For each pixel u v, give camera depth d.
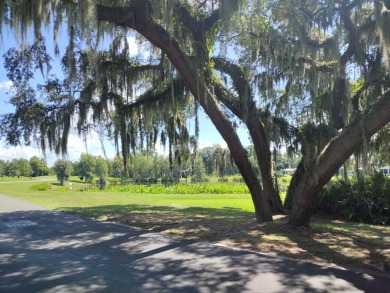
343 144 8.97
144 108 13.95
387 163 17.58
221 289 5.34
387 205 12.48
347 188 13.94
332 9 11.35
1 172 94.69
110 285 5.61
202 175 47.56
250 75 14.08
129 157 15.33
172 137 15.63
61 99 14.55
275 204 14.85
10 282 5.84
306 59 13.40
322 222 12.70
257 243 8.31
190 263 6.79
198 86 10.52
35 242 9.20
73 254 7.78
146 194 31.70
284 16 11.78
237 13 11.26
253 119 14.03
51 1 9.34
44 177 101.06
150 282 5.73
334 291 5.18
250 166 11.63
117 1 10.86
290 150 14.73
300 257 7.07
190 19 11.84
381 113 8.52
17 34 9.22
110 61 13.76
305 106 16.20
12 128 14.39
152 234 9.98
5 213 15.95
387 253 7.26
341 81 12.95
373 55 12.72
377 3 9.70
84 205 19.69
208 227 10.74
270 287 5.38
